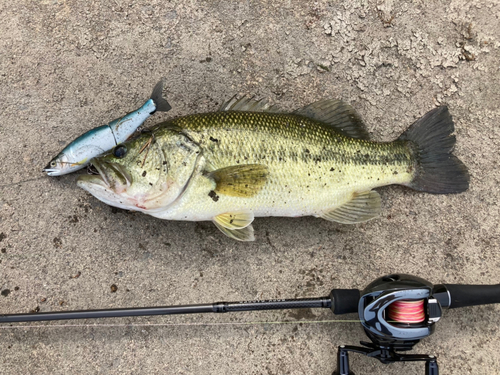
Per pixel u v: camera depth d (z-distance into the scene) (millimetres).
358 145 438
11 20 480
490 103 488
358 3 491
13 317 413
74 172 470
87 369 450
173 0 486
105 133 445
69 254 465
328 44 490
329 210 442
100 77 480
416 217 478
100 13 484
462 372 454
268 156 417
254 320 458
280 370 452
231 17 488
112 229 468
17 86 477
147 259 466
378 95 489
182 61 485
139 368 451
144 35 484
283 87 489
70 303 459
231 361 453
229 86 487
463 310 463
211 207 421
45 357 451
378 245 474
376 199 449
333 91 489
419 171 458
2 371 448
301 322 459
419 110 488
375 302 375
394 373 449
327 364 453
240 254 468
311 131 428
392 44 491
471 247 475
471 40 490
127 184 409
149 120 476
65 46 480
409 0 491
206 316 458
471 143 486
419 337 374
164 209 422
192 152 410
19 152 472
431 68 490
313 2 490
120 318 456
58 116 477
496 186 481
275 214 434
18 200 468
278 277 466
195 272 465
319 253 471
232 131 414
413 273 471
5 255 463
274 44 489
